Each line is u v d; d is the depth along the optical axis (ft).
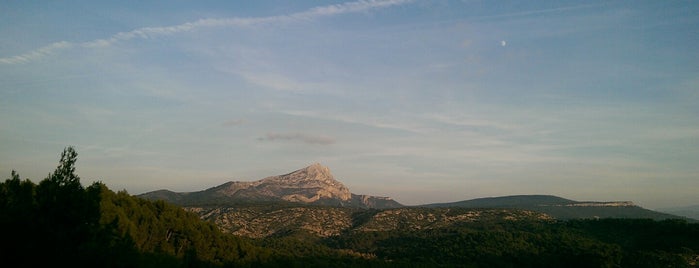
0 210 89.35
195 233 260.83
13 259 82.64
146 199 276.62
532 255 443.32
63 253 87.92
